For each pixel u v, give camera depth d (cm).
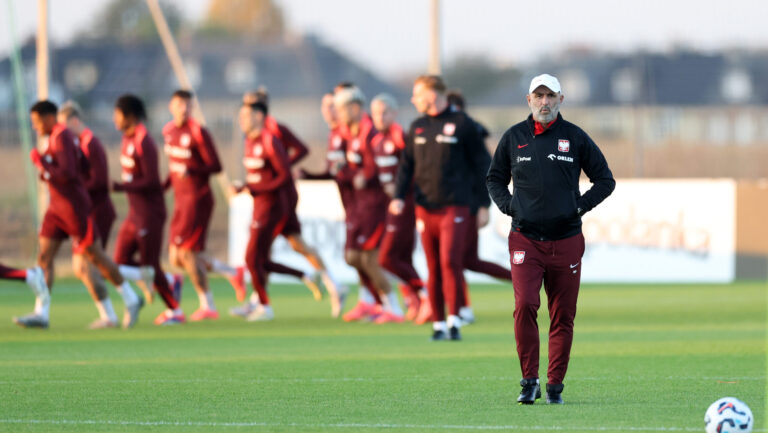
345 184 4947
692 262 7281
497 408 2461
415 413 2400
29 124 8788
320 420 2317
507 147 2512
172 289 4966
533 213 2456
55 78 14025
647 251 7319
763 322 4878
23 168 10525
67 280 7975
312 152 10494
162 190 4803
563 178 2453
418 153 3959
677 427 2189
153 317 5316
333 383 2916
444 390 2769
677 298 6278
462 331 4466
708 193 7281
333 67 19138
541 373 3088
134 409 2480
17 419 2348
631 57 16175
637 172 11138
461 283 4016
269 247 5012
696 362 3369
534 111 2461
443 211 3962
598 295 6519
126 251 4862
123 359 3528
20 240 8800
